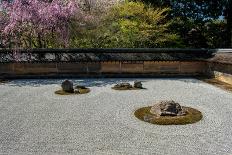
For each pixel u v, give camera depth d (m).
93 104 12.47
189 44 27.80
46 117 10.71
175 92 14.68
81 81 18.23
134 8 21.69
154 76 20.16
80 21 20.83
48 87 16.22
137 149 7.88
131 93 14.52
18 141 8.45
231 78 16.64
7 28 18.39
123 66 20.09
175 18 26.05
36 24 18.78
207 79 18.66
